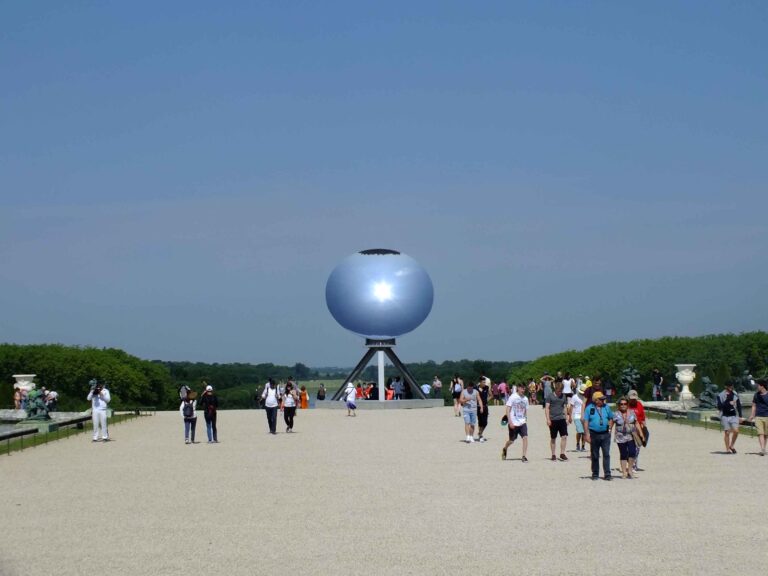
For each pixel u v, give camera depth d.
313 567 18.28
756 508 24.41
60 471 34.00
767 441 42.84
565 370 101.94
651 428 51.84
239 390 160.62
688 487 28.42
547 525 22.28
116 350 110.88
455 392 68.19
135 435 51.38
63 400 88.44
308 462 36.47
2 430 49.56
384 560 18.81
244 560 18.94
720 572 17.53
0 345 99.56
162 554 19.56
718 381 75.12
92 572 18.02
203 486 29.67
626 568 17.91
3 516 24.27
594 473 30.45
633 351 96.00
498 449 41.12
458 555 19.17
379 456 38.44
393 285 82.38
